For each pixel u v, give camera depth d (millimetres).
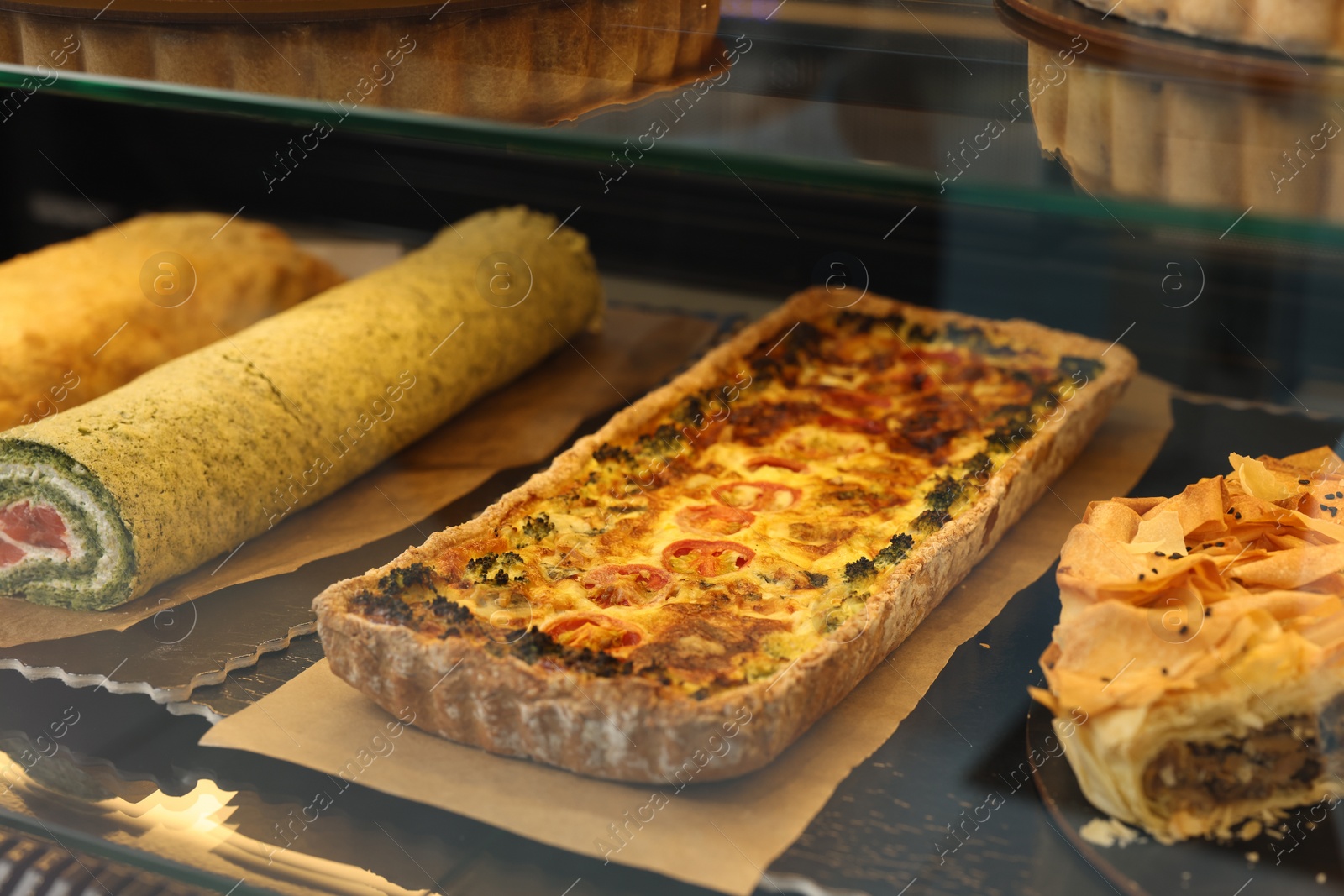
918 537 769
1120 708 658
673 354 930
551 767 705
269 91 708
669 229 964
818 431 849
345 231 996
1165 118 667
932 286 926
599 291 958
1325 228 632
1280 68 671
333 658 721
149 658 750
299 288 944
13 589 783
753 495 808
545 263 934
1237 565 687
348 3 701
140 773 707
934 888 663
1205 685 655
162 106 717
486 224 965
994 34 729
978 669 735
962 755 702
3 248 998
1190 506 719
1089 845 667
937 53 715
